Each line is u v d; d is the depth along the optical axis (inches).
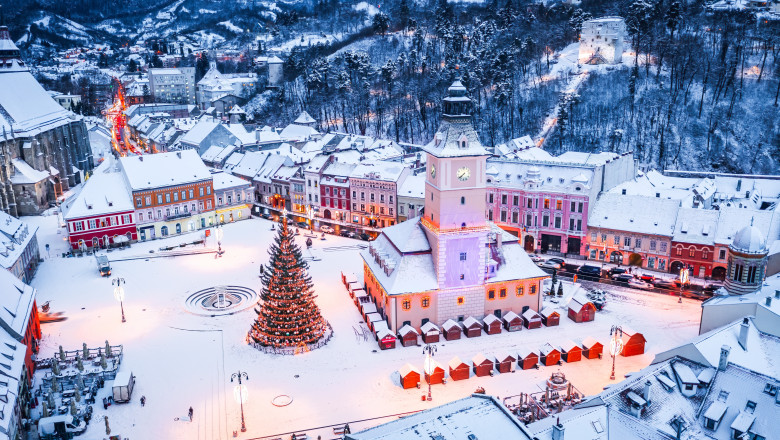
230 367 3095.5
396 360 3157.0
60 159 6934.1
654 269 4362.7
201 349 3294.8
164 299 3966.5
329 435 2534.5
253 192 6023.6
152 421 2635.3
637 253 4392.2
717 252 4099.4
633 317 3617.1
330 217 5590.6
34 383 2930.6
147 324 3599.9
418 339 3410.4
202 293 4045.3
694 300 3850.9
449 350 3253.0
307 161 6210.6
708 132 7436.0
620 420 2020.2
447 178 3265.3
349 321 3614.7
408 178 5255.9
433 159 3329.2
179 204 5378.9
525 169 4803.2
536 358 3075.8
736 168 7062.0
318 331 3348.9
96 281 4291.3
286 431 2561.5
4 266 3693.4
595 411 2020.2
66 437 2486.5
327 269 4485.7
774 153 7145.7
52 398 2706.7
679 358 2368.4
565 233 4613.7
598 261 4564.5
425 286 3380.9
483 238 3395.7
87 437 2504.9
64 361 3058.6
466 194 3321.9
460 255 3388.3
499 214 4881.9
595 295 3853.3
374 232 5329.7
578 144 7741.1
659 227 4308.6
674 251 4247.0
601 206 4581.7
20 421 2493.8
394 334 3348.9
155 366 3105.3
